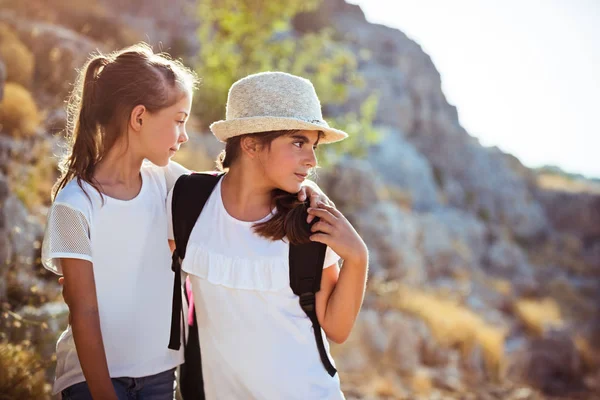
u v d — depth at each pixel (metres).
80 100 2.17
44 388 3.76
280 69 12.66
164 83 2.10
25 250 5.03
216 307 2.11
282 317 2.10
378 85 27.47
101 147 2.12
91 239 2.05
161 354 2.23
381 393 8.90
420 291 14.33
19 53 10.17
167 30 20.95
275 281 2.09
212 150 11.95
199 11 12.96
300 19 28.22
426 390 10.02
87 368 1.97
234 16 12.32
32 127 7.49
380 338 10.39
